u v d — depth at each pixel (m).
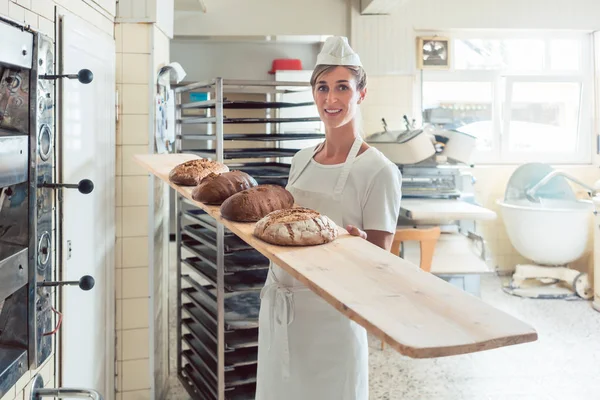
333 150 1.60
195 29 5.05
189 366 2.96
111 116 2.27
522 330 0.65
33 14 1.42
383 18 5.04
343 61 1.45
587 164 5.29
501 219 5.16
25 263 1.18
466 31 5.16
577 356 3.29
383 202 1.48
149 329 2.51
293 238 1.01
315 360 1.53
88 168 1.99
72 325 1.86
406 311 0.71
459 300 0.75
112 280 2.36
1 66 1.15
